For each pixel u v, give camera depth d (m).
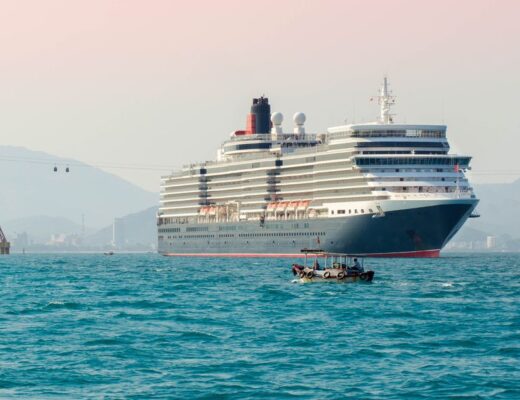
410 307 163.75
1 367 106.56
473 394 94.19
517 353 115.00
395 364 108.50
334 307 164.00
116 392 95.31
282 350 117.25
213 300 180.00
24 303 177.38
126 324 142.25
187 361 110.19
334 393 94.88
